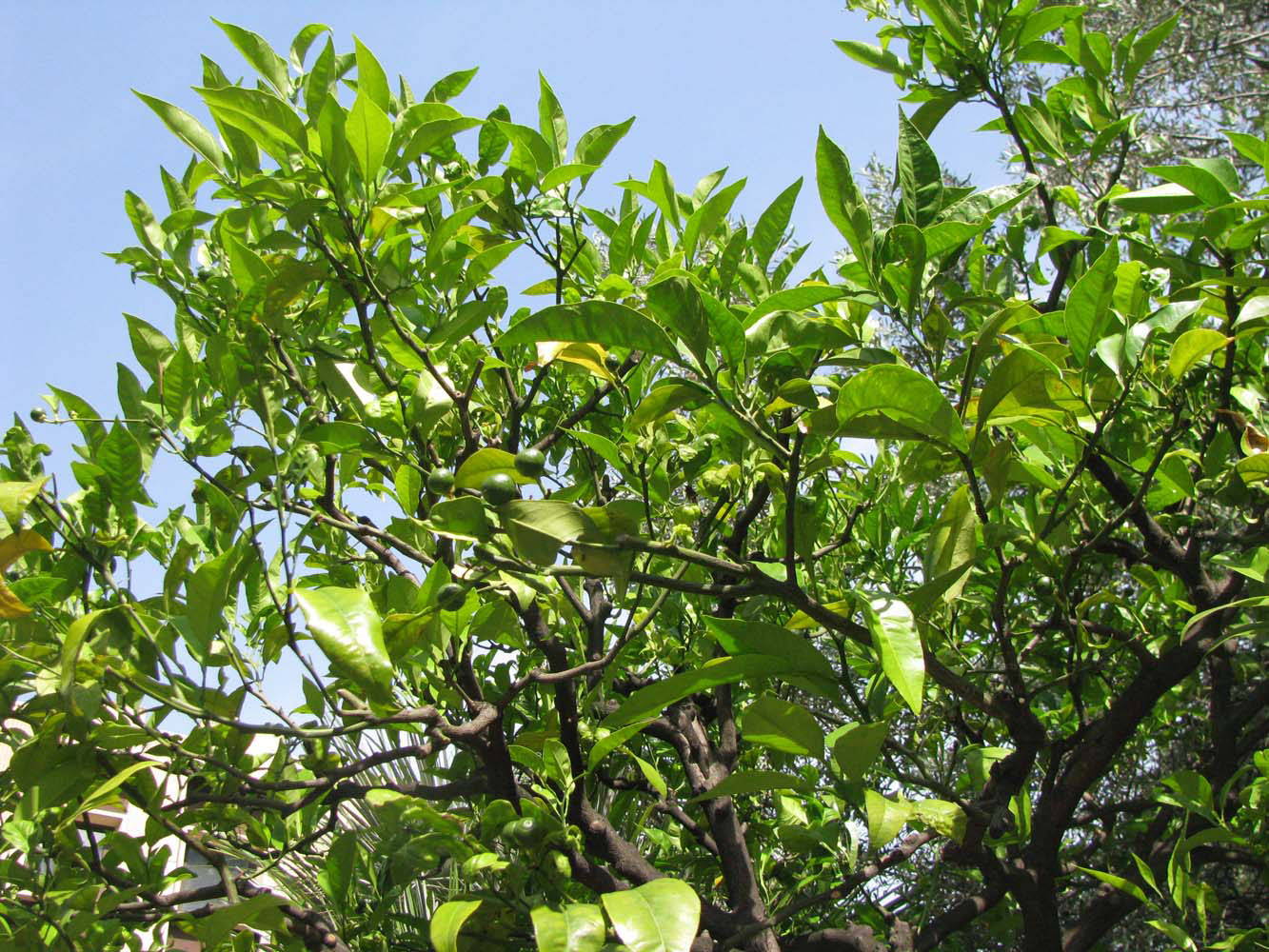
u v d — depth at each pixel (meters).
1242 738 3.79
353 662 1.62
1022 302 1.81
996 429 3.06
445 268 2.54
